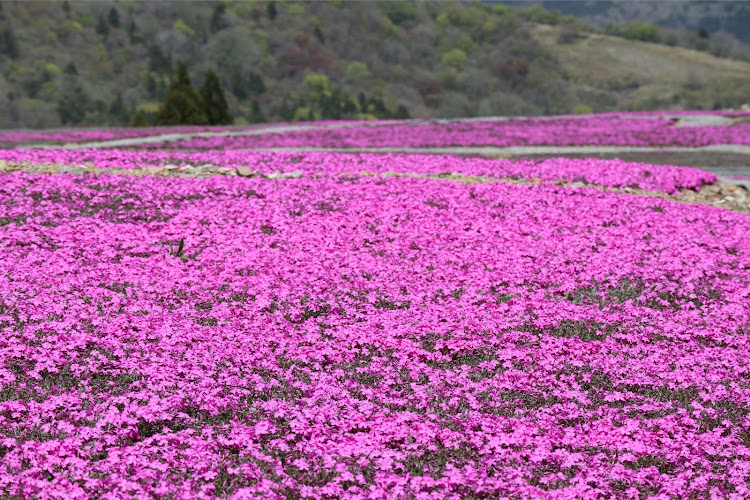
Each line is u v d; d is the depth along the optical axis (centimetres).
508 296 1519
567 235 1934
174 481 848
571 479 897
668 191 2619
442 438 956
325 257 1675
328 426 986
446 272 1631
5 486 791
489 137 5134
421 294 1491
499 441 945
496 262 1708
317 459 912
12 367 1070
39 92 18688
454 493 857
